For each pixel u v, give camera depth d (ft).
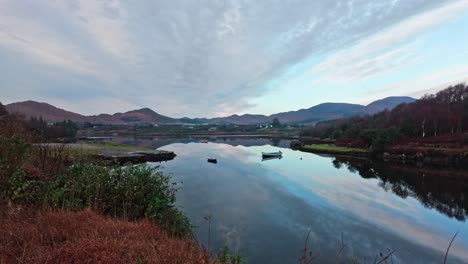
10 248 9.60
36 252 9.43
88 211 14.73
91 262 9.29
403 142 149.28
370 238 35.63
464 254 32.01
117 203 18.33
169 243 12.59
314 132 361.51
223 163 111.75
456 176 84.94
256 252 29.63
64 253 9.39
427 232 38.45
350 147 180.24
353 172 93.61
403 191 64.49
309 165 112.06
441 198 57.88
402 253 31.86
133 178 19.61
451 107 179.83
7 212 12.55
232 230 35.24
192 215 40.19
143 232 13.32
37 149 20.94
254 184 67.46
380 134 154.71
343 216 44.11
